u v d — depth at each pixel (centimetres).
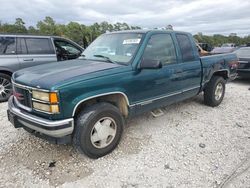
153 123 473
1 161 334
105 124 343
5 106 596
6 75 635
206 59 530
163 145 384
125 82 356
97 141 340
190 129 448
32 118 310
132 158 344
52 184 288
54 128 295
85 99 314
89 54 446
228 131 442
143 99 392
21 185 286
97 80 324
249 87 877
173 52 448
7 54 630
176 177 301
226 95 724
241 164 330
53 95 290
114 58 398
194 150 369
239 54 980
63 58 737
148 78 389
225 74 612
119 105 381
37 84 304
